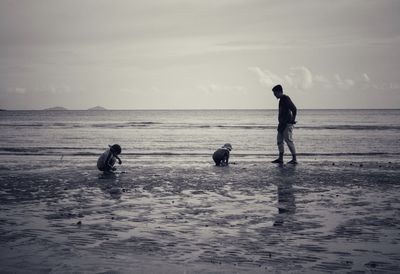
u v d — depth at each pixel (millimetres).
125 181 11203
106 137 34500
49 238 5621
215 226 6312
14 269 4344
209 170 13672
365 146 24312
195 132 43281
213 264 4543
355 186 10258
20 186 10344
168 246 5246
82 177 11992
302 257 4793
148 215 7098
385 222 6527
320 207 7730
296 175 12328
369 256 4832
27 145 25922
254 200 8469
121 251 5027
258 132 43188
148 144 26797
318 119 99562
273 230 6059
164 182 11016
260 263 4582
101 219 6793
